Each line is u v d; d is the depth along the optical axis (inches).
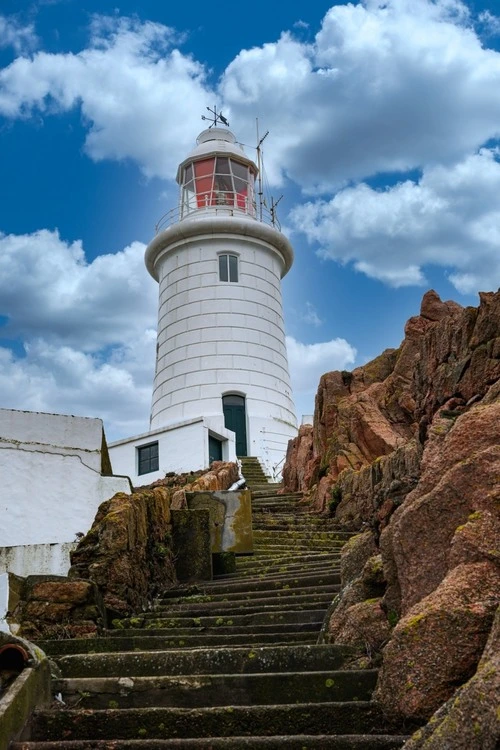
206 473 913.5
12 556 417.7
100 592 352.2
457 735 163.0
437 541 233.9
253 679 241.1
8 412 524.1
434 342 477.4
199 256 1461.6
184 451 1170.6
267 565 528.1
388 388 762.8
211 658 261.3
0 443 514.9
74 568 367.6
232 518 573.6
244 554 565.3
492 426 249.3
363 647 258.8
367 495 598.2
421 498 243.1
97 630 330.6
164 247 1502.2
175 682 242.4
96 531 379.9
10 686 216.5
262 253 1493.6
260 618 348.8
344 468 706.8
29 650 234.7
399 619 241.6
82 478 530.0
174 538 490.9
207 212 1513.3
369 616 263.7
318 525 659.4
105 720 222.4
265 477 1170.6
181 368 1378.0
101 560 368.2
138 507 413.4
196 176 1588.3
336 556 520.4
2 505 503.5
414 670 207.8
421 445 450.6
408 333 781.3
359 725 216.7
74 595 333.7
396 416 737.6
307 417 1396.4
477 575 210.8
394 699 213.0
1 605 323.9
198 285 1435.8
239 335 1392.7
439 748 164.1
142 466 1218.6
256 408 1338.6
